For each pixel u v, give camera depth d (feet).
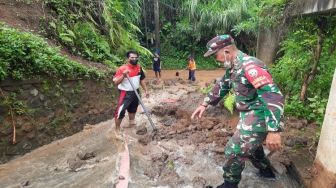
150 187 11.80
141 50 34.27
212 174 12.80
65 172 13.44
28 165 14.08
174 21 66.49
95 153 15.30
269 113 8.89
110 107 22.15
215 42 10.00
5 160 14.23
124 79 17.04
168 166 13.39
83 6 29.86
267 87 8.94
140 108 22.89
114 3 33.65
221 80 11.45
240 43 62.28
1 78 13.61
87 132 18.58
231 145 10.04
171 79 42.42
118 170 12.79
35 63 15.39
